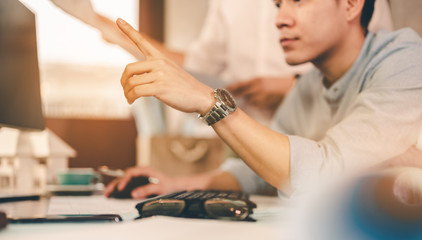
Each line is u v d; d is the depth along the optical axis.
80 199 1.00
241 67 2.12
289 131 1.31
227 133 0.69
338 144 0.75
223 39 2.13
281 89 1.62
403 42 0.87
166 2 2.62
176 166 2.08
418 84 0.79
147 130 2.20
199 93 0.68
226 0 2.13
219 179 1.22
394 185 0.51
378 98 0.79
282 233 0.42
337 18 0.92
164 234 0.39
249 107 1.68
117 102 2.37
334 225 0.45
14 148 1.05
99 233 0.39
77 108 2.32
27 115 0.99
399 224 0.45
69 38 2.30
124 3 2.54
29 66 1.02
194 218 0.61
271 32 2.07
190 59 2.04
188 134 2.25
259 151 0.70
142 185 1.06
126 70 0.69
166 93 0.67
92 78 2.34
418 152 0.78
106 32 1.11
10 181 1.07
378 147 0.75
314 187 0.70
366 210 0.46
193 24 2.68
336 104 1.06
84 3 0.96
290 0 0.94
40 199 0.97
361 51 0.96
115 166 2.35
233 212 0.60
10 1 0.88
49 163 1.17
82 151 2.31
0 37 0.82
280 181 0.72
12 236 0.39
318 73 1.20
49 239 0.37
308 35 0.92
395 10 1.26
